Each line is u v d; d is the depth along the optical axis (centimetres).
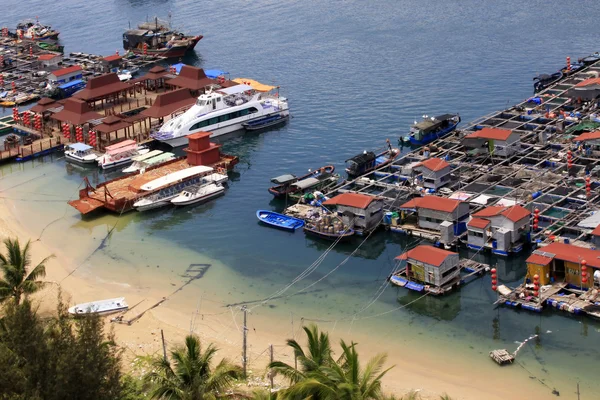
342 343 7212
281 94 18488
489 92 17662
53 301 10269
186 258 11506
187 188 13512
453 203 11306
